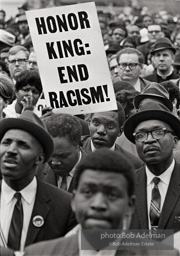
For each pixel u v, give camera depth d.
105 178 4.34
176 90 10.22
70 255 4.51
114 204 4.33
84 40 8.59
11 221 5.89
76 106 8.52
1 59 14.28
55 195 6.04
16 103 9.83
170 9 29.36
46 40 8.61
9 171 5.84
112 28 20.56
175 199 6.59
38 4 28.12
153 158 6.72
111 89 8.48
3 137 5.94
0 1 27.25
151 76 14.43
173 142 6.86
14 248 5.84
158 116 6.87
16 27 20.42
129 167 4.41
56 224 5.95
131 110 9.85
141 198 6.62
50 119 7.00
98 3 29.91
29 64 13.12
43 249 4.56
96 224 4.29
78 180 4.39
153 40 18.47
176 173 6.74
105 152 4.42
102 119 8.14
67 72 8.55
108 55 16.36
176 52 15.85
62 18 8.61
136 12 28.94
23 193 5.95
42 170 7.27
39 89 9.68
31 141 5.89
